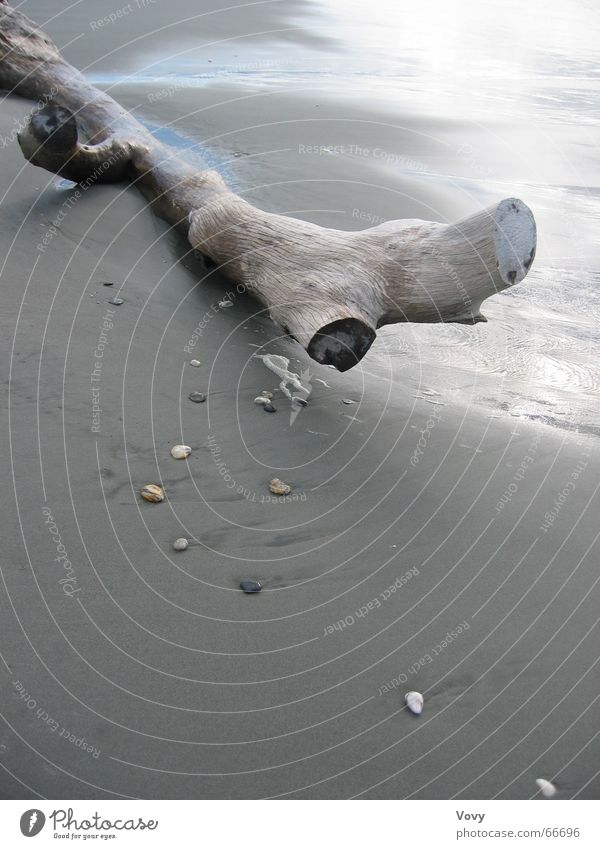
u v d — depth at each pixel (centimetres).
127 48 1208
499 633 302
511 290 643
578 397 489
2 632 281
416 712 267
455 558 340
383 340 558
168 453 387
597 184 878
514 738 260
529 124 1094
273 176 779
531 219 433
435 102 1170
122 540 330
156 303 516
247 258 512
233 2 1753
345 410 449
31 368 424
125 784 237
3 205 575
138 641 285
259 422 423
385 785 243
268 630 296
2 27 751
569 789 245
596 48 1830
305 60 1355
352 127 978
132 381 434
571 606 316
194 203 596
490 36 1889
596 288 650
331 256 472
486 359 538
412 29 1859
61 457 369
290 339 519
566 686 280
